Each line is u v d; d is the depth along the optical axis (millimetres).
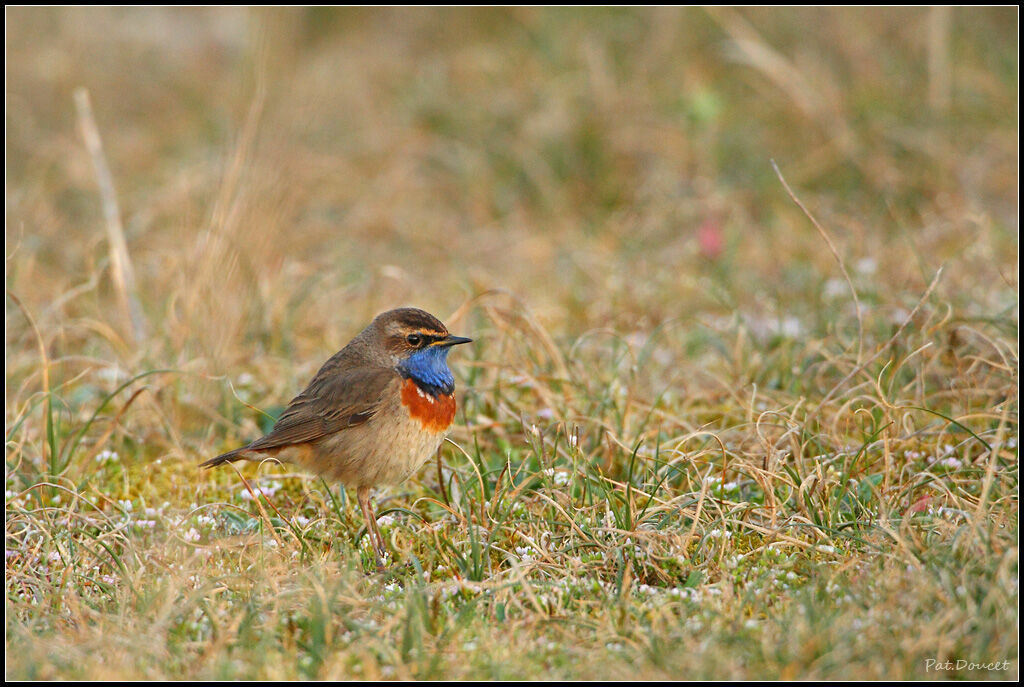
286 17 22391
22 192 17719
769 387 12008
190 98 21766
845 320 13273
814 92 18906
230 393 12203
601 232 17328
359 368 9945
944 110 18141
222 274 13016
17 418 11297
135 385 12352
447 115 19859
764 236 16750
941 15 18703
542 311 14617
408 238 17859
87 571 8945
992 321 11570
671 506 9133
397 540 9578
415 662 7352
